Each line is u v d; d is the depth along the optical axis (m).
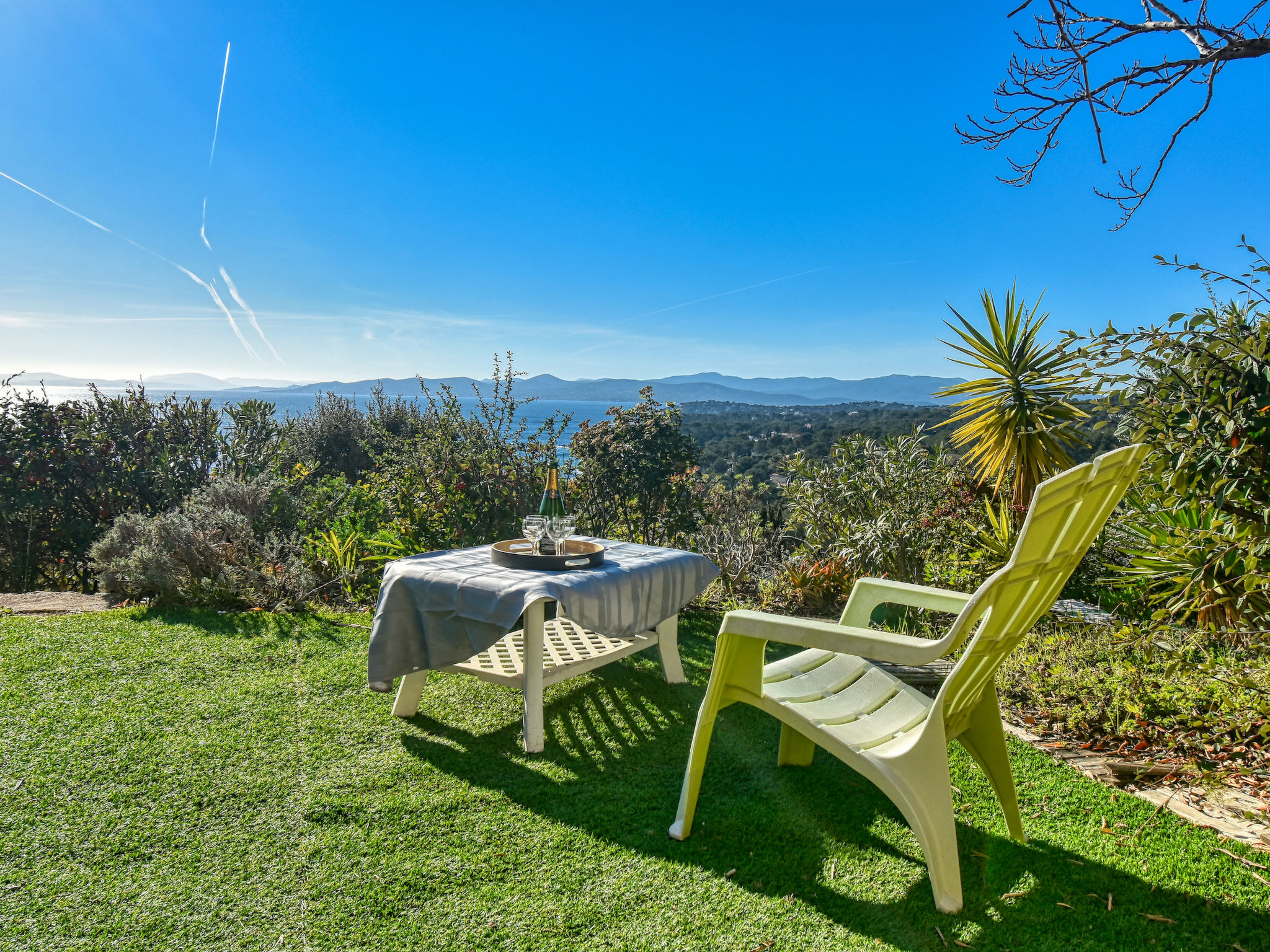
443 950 1.66
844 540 5.87
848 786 2.53
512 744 2.82
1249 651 2.91
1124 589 4.58
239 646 3.75
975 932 1.76
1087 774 2.63
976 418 5.95
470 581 2.81
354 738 2.80
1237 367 2.82
